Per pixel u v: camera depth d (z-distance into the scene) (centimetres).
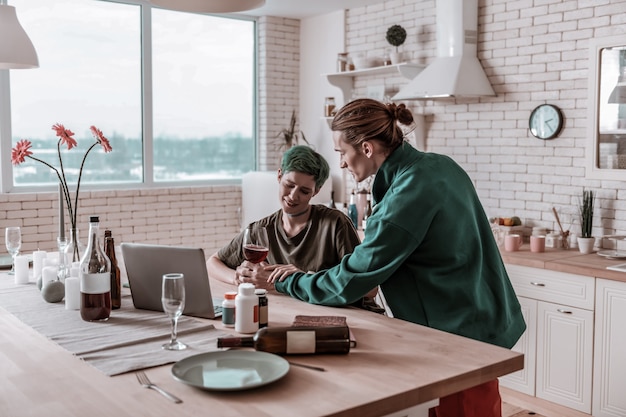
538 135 481
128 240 606
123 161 616
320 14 663
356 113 231
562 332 409
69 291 249
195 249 231
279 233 294
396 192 224
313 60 677
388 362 187
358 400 158
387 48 602
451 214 225
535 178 489
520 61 492
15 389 166
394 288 240
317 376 174
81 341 205
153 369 180
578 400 402
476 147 529
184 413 149
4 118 548
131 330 218
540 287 419
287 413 149
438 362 187
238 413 149
